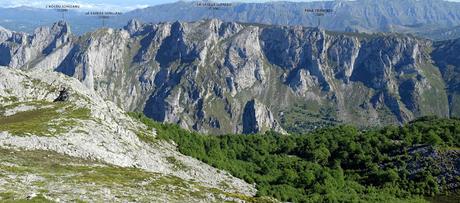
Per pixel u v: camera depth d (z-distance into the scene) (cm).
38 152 11988
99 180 9762
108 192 8406
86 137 13988
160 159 16688
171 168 16288
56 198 7175
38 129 13500
